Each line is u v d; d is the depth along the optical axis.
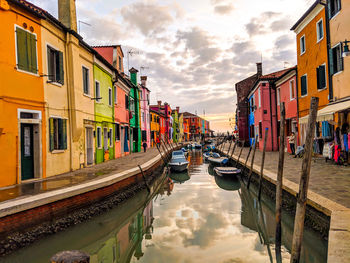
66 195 7.02
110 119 17.47
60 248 6.52
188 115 95.31
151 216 9.16
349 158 11.01
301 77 16.16
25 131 9.20
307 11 14.23
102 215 8.26
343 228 4.38
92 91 14.12
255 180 12.28
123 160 17.06
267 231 7.43
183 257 5.98
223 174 15.36
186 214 9.30
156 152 25.92
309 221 6.37
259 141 24.44
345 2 11.34
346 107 9.65
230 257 5.89
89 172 11.11
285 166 12.30
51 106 10.16
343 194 6.59
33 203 6.08
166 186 14.73
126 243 7.08
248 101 32.72
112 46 19.70
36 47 9.43
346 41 10.63
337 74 12.05
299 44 16.48
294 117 17.78
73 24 12.22
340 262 3.32
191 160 30.06
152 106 51.50
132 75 26.92
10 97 8.30
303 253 5.94
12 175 8.23
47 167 9.77
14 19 8.53
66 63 11.46
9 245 5.47
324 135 13.37
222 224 8.14
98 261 5.98
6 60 8.22
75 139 11.88
